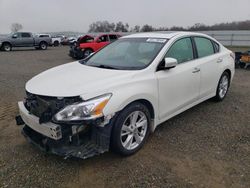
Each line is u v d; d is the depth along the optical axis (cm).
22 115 329
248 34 2644
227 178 288
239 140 378
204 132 403
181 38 421
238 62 1066
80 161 320
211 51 499
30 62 1361
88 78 322
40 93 298
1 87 702
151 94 343
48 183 280
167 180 284
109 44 464
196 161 321
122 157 329
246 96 606
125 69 355
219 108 513
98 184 279
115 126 304
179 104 407
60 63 1329
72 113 275
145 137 352
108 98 293
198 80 441
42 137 313
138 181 283
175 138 382
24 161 321
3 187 273
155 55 371
